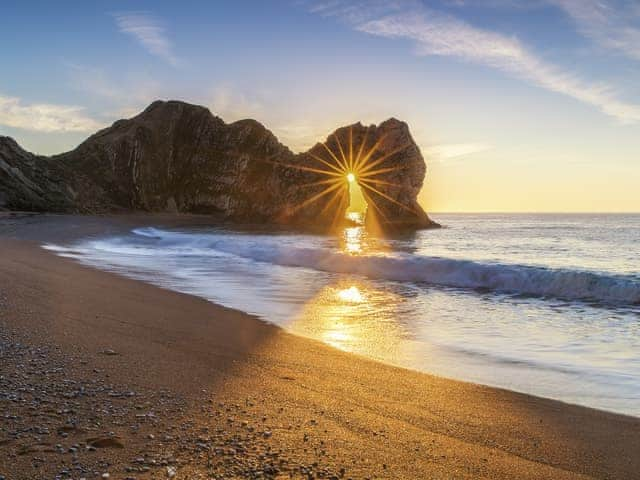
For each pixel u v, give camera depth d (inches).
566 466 176.7
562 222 4493.1
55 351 284.4
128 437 179.8
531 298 569.3
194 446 175.3
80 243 1132.5
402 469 167.2
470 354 337.4
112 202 3154.5
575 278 603.8
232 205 3373.5
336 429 199.5
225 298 536.4
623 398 254.4
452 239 1956.2
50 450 166.1
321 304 515.8
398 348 350.6
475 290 624.7
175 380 249.3
